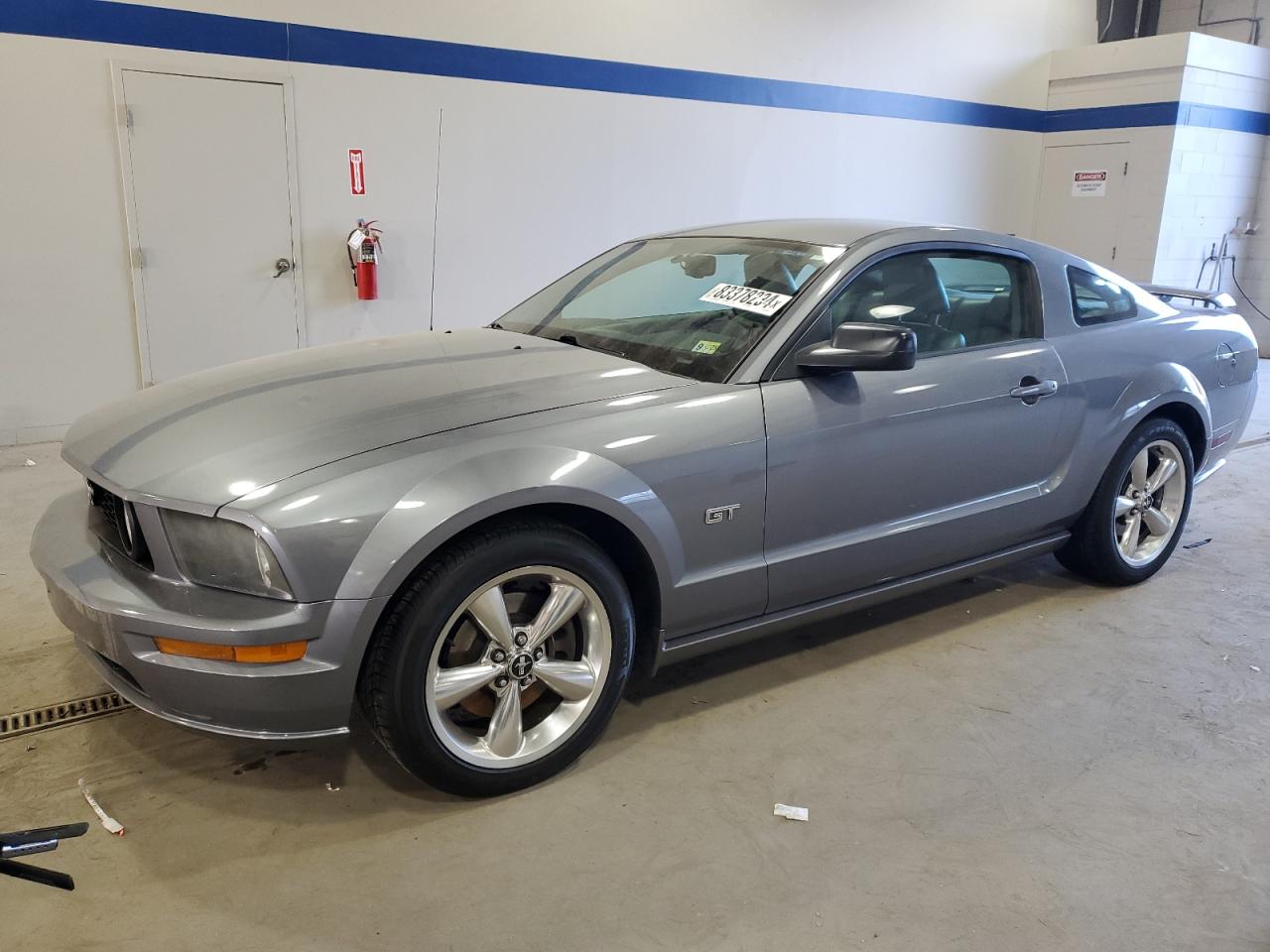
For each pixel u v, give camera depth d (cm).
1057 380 314
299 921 190
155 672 200
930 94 906
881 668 302
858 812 228
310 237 638
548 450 219
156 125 579
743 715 271
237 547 197
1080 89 978
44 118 553
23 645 305
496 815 225
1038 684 294
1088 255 998
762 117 802
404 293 680
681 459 235
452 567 207
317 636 197
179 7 568
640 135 744
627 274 326
